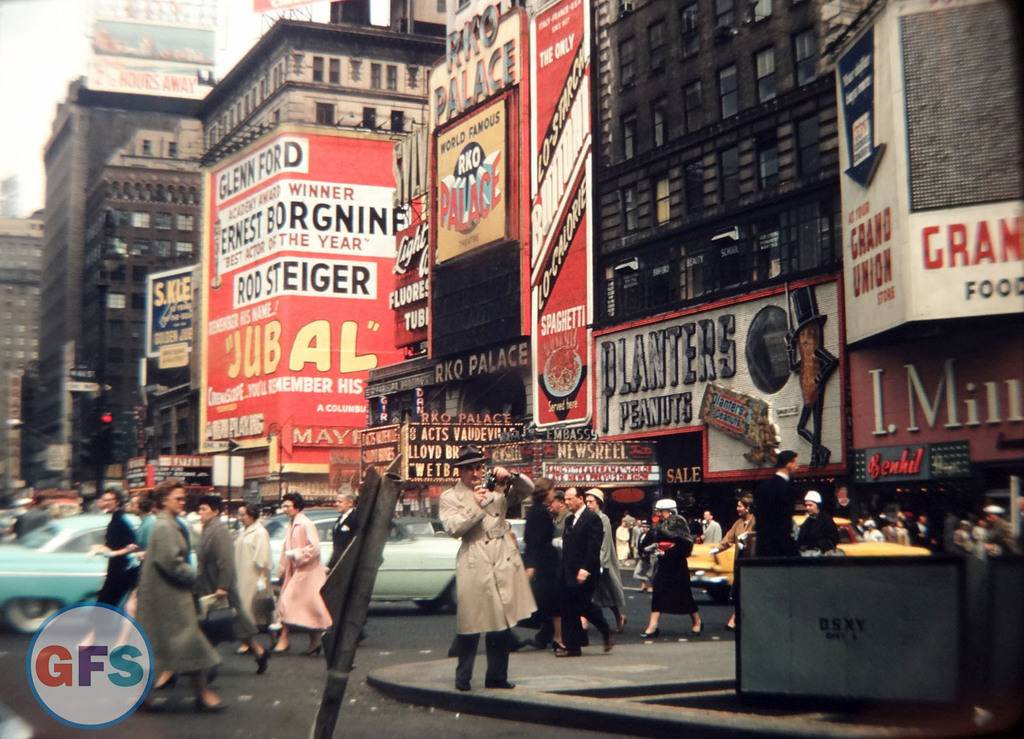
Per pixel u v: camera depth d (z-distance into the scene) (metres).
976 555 8.25
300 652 15.31
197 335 106.25
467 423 52.31
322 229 85.88
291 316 84.69
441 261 60.94
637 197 46.66
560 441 42.72
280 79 93.50
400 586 20.70
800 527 15.07
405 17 97.38
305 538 14.84
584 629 13.95
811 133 38.44
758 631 9.33
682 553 16.25
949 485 30.27
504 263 55.19
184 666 9.89
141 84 132.62
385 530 6.49
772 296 38.84
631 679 10.98
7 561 14.92
